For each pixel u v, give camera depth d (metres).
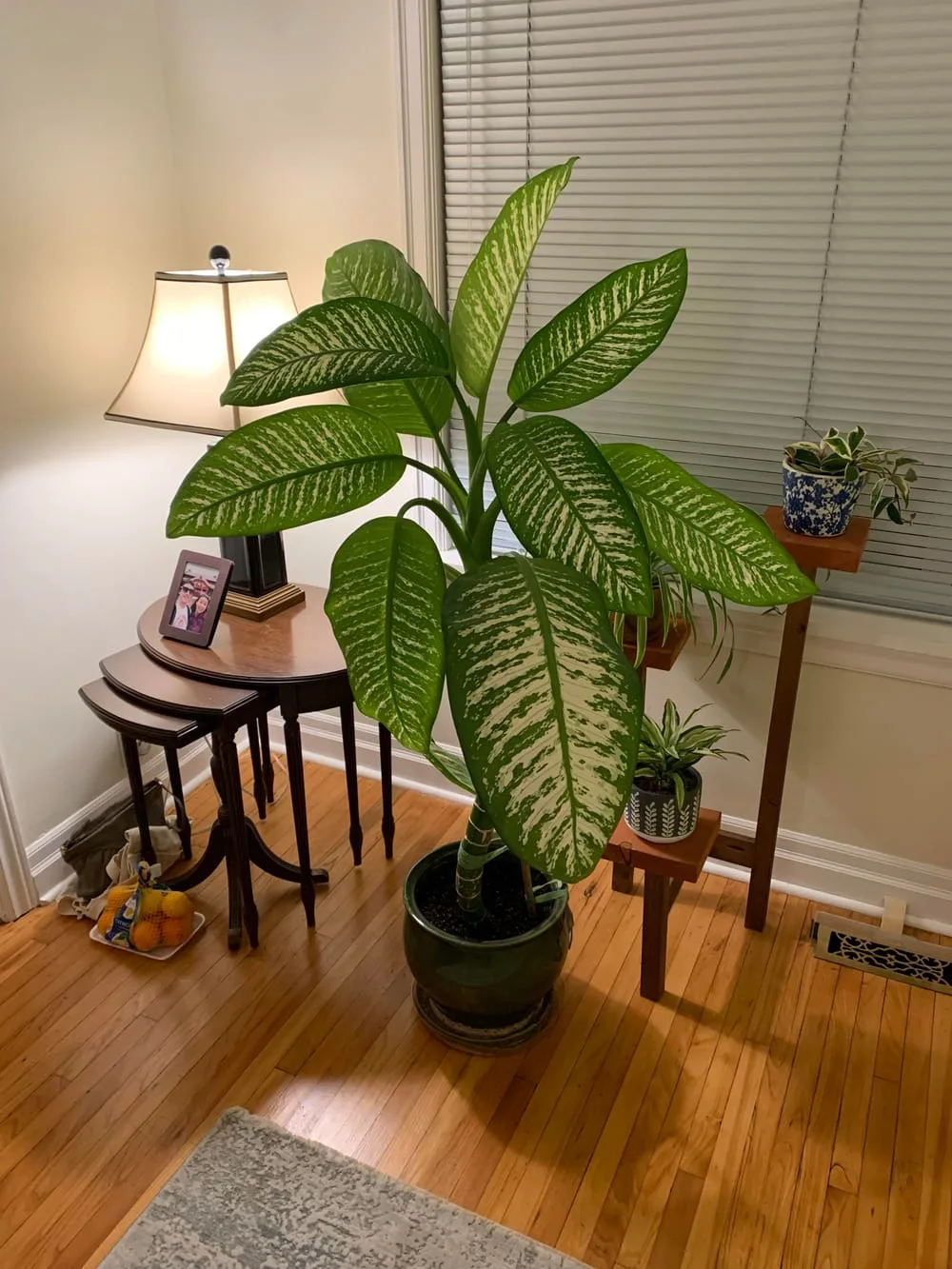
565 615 1.21
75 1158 1.64
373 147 2.01
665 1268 1.47
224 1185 1.58
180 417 1.83
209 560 1.96
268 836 2.40
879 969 1.99
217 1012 1.91
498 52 1.88
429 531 2.32
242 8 2.01
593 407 2.08
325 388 1.28
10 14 1.78
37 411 1.98
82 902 2.17
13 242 1.87
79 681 2.21
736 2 1.67
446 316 2.17
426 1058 1.82
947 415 1.80
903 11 1.57
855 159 1.69
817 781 2.12
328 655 1.93
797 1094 1.74
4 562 1.98
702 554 1.41
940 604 1.96
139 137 2.12
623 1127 1.68
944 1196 1.57
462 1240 1.50
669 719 1.86
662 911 1.83
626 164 1.86
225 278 1.78
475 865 1.68
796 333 1.85
